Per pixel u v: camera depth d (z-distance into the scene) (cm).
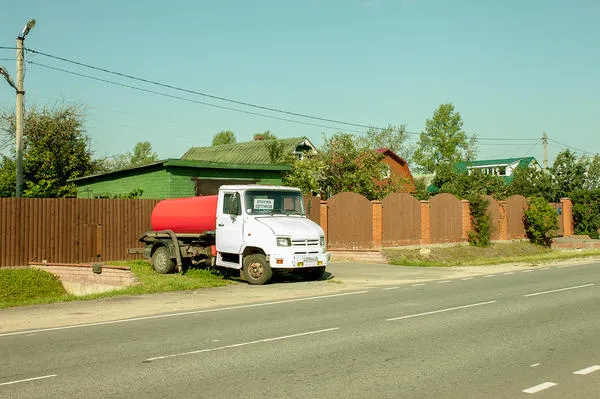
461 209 2895
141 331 976
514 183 4241
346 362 728
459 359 739
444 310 1144
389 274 1903
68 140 4131
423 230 2702
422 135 7850
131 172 2698
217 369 703
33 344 888
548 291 1437
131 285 1589
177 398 587
